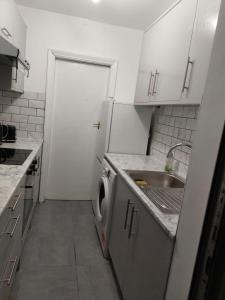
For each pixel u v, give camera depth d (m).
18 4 2.75
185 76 1.56
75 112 3.27
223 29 0.73
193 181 0.83
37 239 2.39
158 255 1.16
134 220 1.56
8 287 1.38
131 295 1.50
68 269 2.02
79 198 3.47
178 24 1.75
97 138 3.25
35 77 2.99
